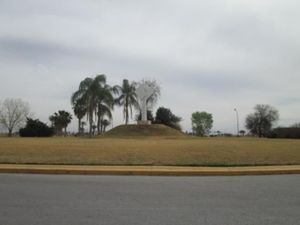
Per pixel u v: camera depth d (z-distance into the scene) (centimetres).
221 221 639
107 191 934
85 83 4684
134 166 1469
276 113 10588
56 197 842
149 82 5966
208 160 1656
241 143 2409
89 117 4741
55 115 7675
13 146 2017
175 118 6694
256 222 634
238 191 955
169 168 1410
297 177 1290
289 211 720
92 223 617
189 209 729
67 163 1522
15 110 6347
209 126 9806
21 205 751
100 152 1830
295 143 2491
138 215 675
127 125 4312
